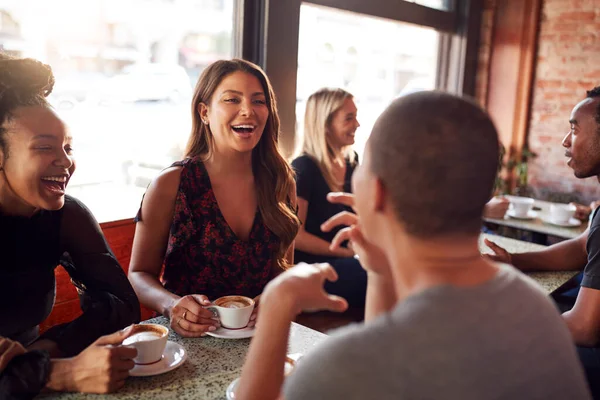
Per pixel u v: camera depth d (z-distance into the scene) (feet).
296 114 9.55
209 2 8.29
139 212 5.31
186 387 3.36
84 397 3.22
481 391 1.79
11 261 3.99
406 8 11.64
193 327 4.09
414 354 1.81
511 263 6.34
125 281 4.49
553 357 1.98
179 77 8.20
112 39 7.36
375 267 2.76
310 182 8.11
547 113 13.94
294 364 3.55
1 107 3.55
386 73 12.21
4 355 3.24
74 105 7.13
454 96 2.09
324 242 7.98
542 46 13.78
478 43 14.14
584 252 6.48
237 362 3.71
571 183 13.87
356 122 8.48
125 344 3.55
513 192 14.47
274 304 2.58
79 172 7.41
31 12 6.51
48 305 4.35
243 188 5.51
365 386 1.80
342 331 2.00
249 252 5.38
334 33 10.38
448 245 2.04
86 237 4.44
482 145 1.98
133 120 7.81
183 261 5.32
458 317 1.88
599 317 4.91
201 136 5.61
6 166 3.66
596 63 13.08
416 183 1.97
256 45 8.63
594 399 4.96
